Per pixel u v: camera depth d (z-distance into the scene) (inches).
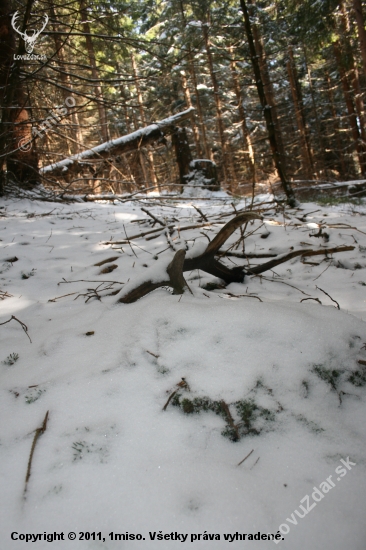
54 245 187.9
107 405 67.0
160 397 67.9
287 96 997.8
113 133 832.9
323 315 84.4
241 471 55.2
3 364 85.3
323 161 880.3
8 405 70.3
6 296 127.0
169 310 86.5
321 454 57.9
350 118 698.8
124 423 63.3
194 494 51.2
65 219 248.5
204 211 299.0
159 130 434.6
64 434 62.2
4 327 104.8
